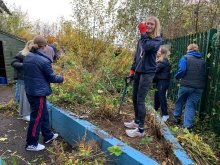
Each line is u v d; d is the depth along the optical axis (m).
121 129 2.65
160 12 7.34
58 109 3.17
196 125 3.31
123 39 5.12
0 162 1.93
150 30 2.32
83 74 4.23
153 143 2.36
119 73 4.44
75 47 5.46
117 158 2.12
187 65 3.26
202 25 5.39
